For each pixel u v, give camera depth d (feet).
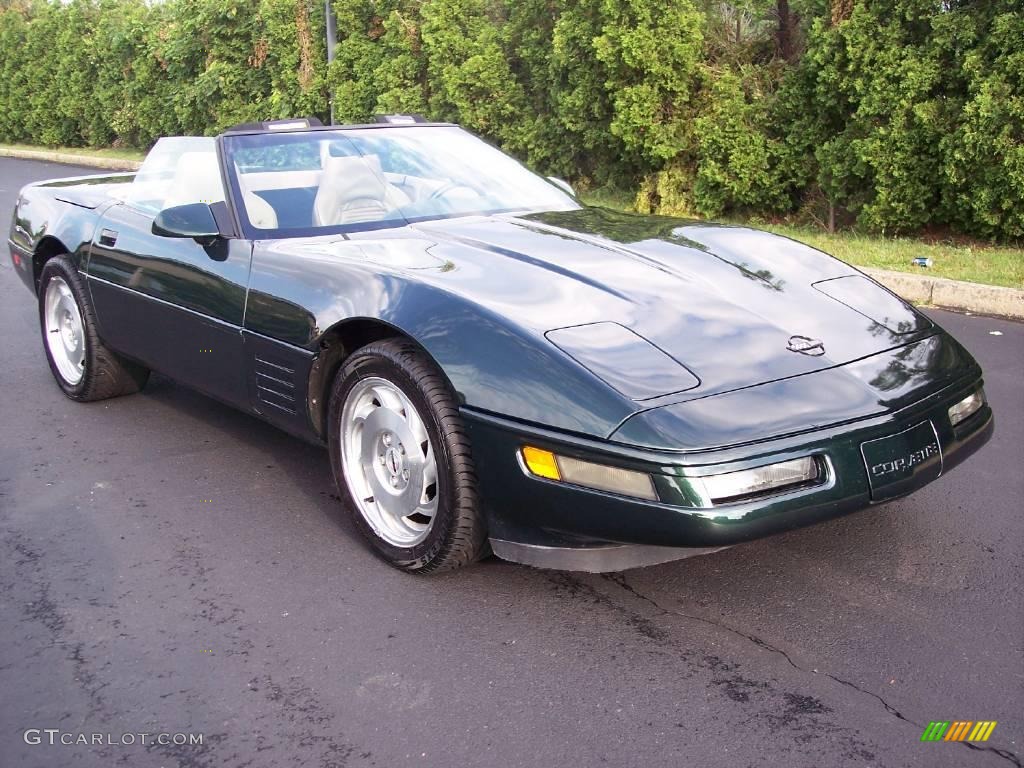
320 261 10.98
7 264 30.01
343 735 7.71
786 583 9.86
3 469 13.44
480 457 8.96
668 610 9.45
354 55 50.65
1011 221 26.63
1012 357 18.03
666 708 7.91
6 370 18.37
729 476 7.93
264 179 12.73
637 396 8.31
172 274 12.95
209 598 9.90
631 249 11.06
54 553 10.95
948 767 7.09
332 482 12.91
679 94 33.96
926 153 28.02
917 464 8.76
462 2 43.88
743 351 8.98
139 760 7.47
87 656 8.90
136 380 16.22
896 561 10.24
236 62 59.93
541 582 10.07
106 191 16.34
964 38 26.48
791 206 32.73
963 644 8.68
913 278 23.34
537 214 12.91
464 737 7.62
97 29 72.13
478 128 42.96
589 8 35.24
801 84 31.01
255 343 11.53
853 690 8.06
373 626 9.30
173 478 13.06
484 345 9.05
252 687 8.38
